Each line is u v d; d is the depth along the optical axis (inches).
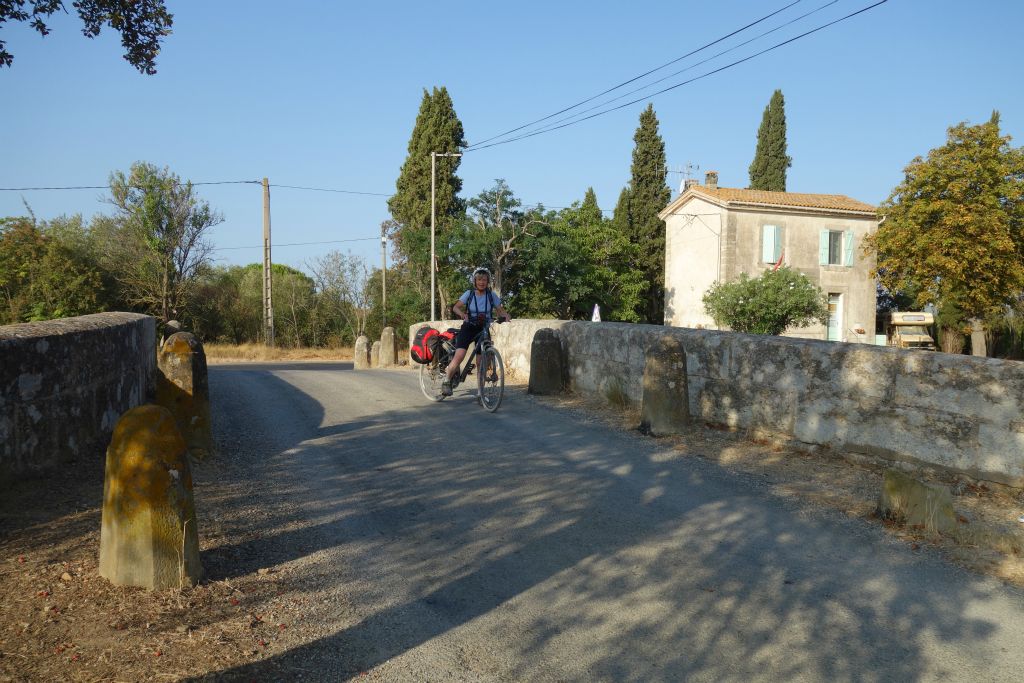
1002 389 210.8
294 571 164.7
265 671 123.0
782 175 1980.8
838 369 259.3
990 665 127.6
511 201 1392.7
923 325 1401.3
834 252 1339.8
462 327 374.6
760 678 122.7
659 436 300.7
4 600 142.8
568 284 1456.7
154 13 311.4
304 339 1945.1
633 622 142.3
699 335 322.3
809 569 168.1
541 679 122.2
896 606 149.9
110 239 1513.3
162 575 150.9
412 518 201.2
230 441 287.7
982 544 180.4
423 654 129.9
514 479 239.1
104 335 253.1
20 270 1348.4
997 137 940.0
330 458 265.7
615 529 193.5
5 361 191.8
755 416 293.4
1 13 275.7
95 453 235.1
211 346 1625.2
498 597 153.0
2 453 190.7
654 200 1969.7
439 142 1604.3
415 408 373.4
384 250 1822.1
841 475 241.9
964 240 940.6
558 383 414.9
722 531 192.2
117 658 125.3
